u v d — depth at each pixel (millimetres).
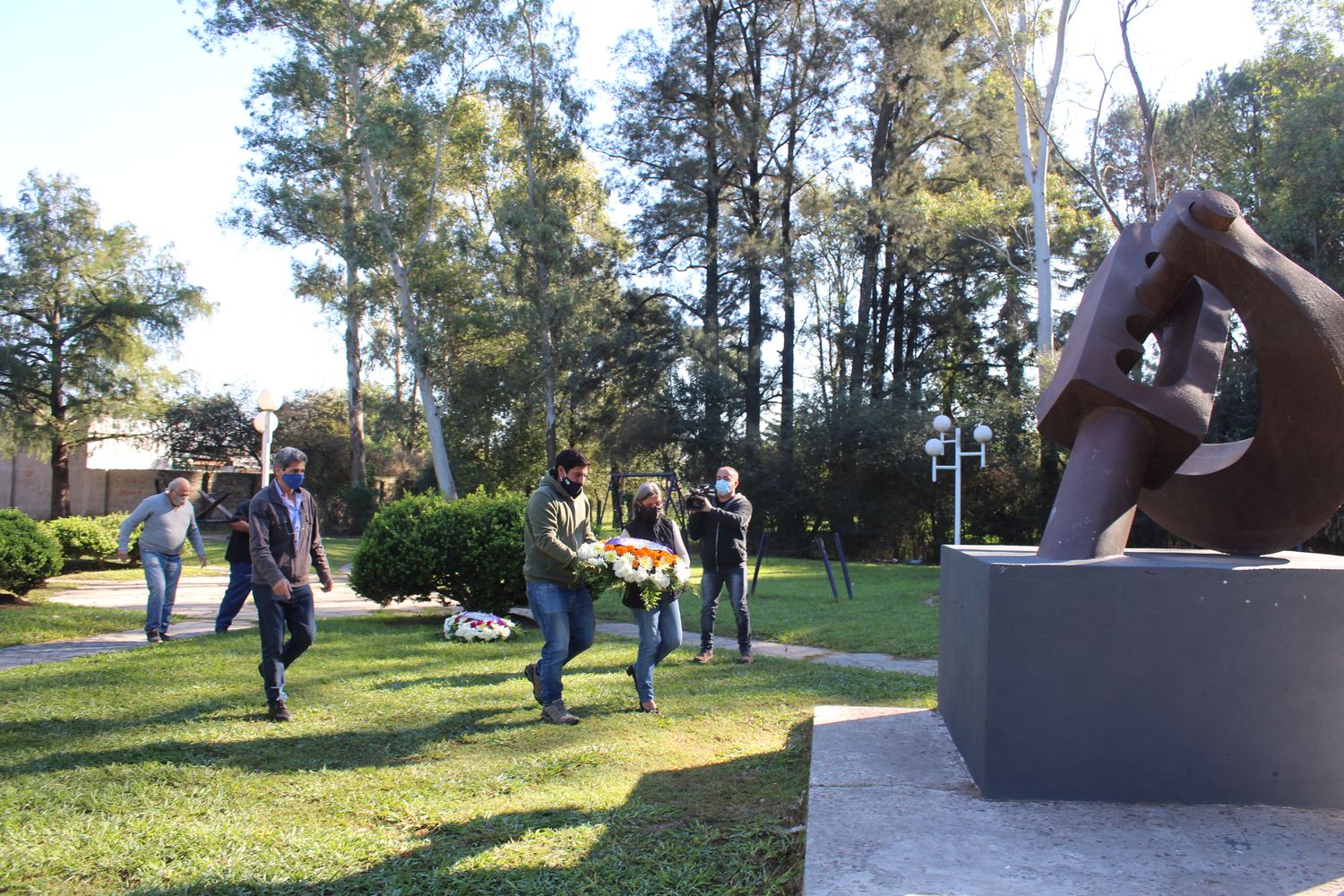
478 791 4258
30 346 34969
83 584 15117
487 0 29328
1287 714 3588
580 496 5887
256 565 5535
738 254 29641
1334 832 3295
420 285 29844
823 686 6789
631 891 3135
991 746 3699
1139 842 3197
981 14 20703
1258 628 3613
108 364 35812
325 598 13977
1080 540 3977
